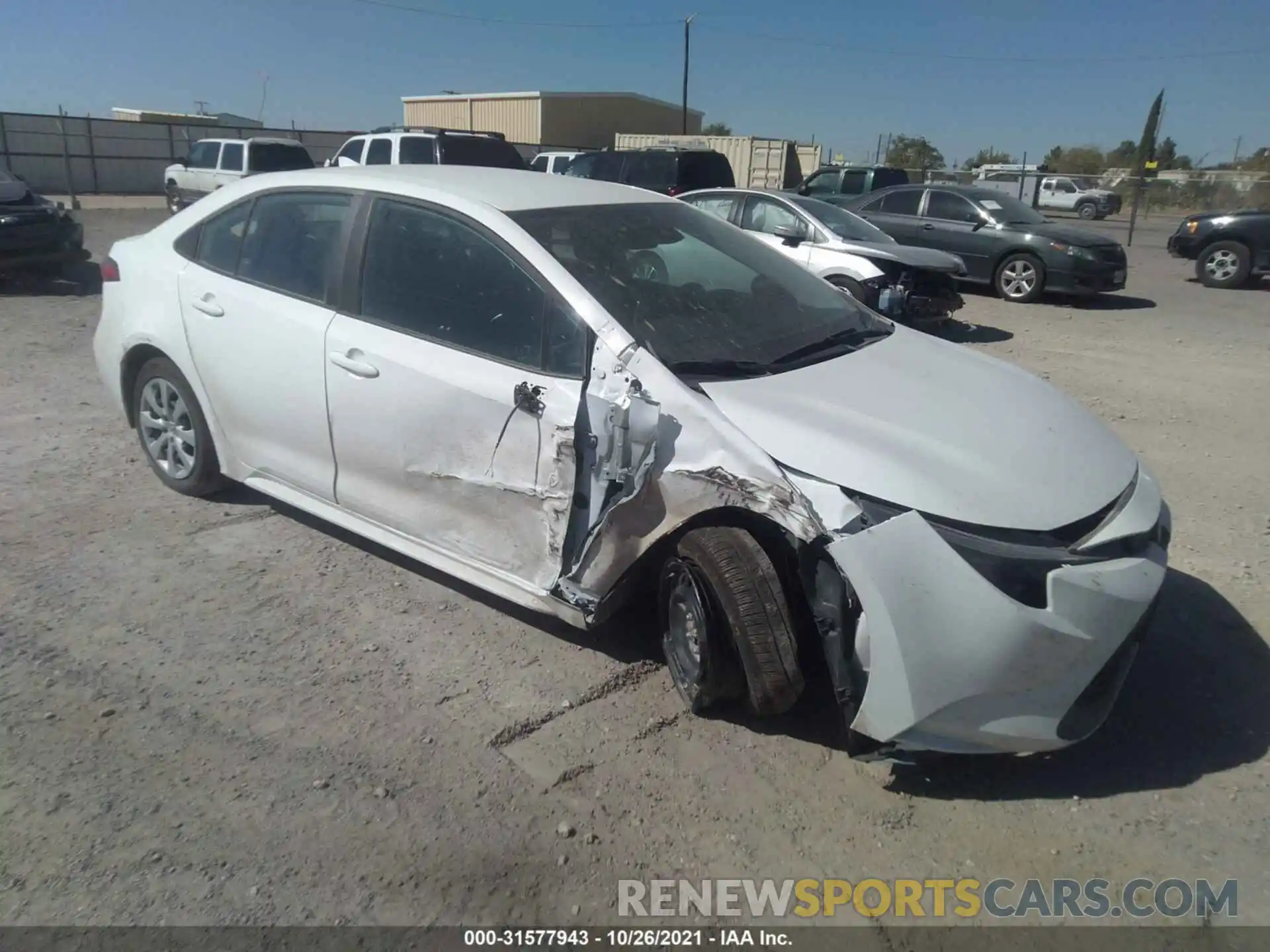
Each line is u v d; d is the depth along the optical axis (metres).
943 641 2.71
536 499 3.43
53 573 4.23
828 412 3.12
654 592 3.91
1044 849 2.81
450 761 3.09
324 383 3.99
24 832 2.73
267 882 2.59
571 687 3.51
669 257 3.87
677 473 3.09
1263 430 7.04
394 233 3.90
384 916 2.49
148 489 5.20
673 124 45.03
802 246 10.78
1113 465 3.26
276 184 4.40
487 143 17.48
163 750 3.10
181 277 4.61
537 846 2.75
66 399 6.91
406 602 4.08
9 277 12.30
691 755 3.15
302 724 3.25
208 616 3.92
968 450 3.04
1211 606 4.25
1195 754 3.24
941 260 10.73
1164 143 50.91
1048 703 2.81
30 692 3.38
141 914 2.47
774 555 3.13
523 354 3.46
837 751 3.19
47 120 30.64
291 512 4.95
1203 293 15.38
